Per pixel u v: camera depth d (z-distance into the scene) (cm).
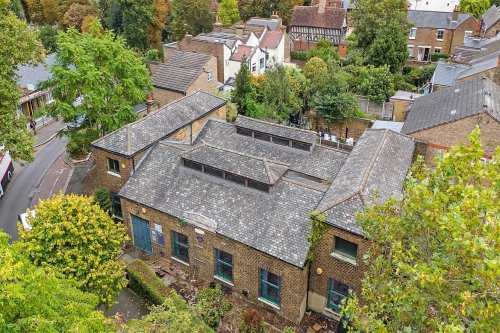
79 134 3994
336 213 2216
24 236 2139
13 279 1452
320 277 2375
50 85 3694
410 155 2897
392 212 1623
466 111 3250
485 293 1134
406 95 5250
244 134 3378
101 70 3647
